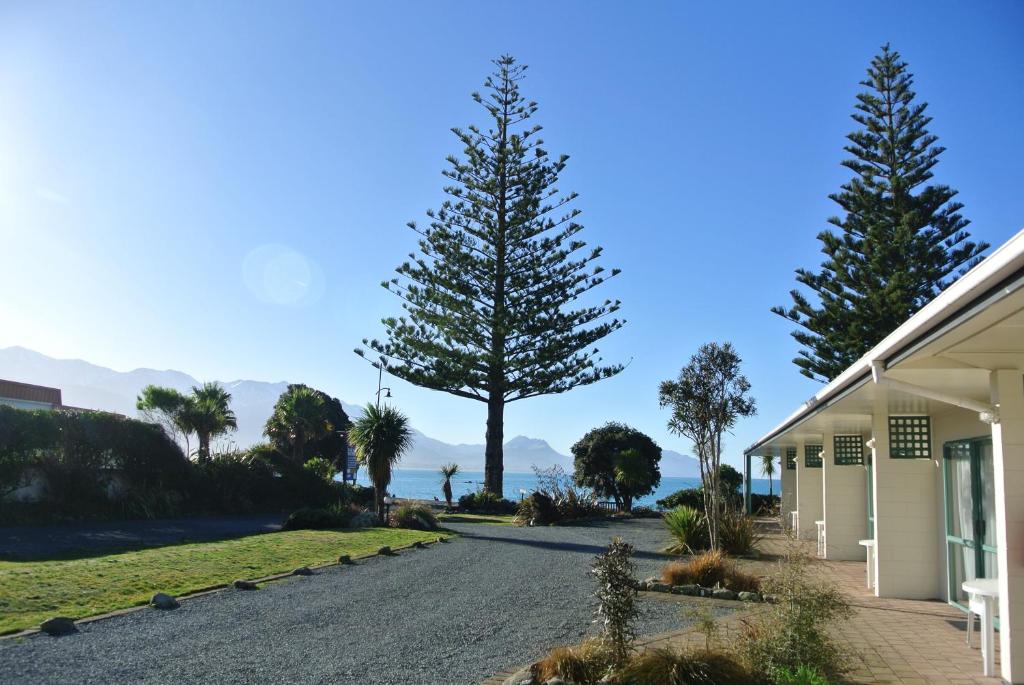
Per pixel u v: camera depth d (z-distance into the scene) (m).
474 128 29.06
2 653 5.31
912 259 19.39
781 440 15.52
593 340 28.94
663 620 7.41
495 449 28.92
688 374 13.77
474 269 28.52
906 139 20.03
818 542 13.61
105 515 16.92
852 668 5.55
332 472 27.84
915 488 9.16
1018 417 5.24
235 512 20.70
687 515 14.18
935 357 5.23
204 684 4.90
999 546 5.27
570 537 16.92
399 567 10.85
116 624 6.40
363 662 5.63
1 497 15.22
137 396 24.69
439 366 28.45
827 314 20.02
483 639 6.53
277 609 7.42
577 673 5.11
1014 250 3.19
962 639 6.78
